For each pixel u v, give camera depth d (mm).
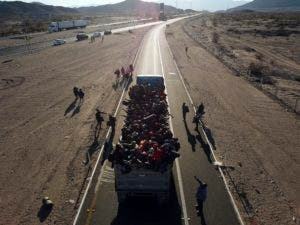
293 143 22953
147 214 14656
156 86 26547
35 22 144750
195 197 15867
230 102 31438
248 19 162625
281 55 62094
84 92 34750
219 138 22906
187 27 125938
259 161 20094
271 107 30438
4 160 20031
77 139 22656
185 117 26578
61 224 14094
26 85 38000
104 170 18234
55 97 33156
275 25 120375
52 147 21594
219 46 70062
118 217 14461
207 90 35344
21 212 15031
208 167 18750
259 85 37969
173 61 51688
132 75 42188
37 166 19188
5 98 33094
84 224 14016
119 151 15227
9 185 17297
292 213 15258
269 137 23734
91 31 106812
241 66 49000
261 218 14680
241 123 26156
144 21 168500
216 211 14883
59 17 192000
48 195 16203
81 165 18969
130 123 19875
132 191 14836
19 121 26688
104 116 27000
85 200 15617
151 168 14367
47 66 48562
